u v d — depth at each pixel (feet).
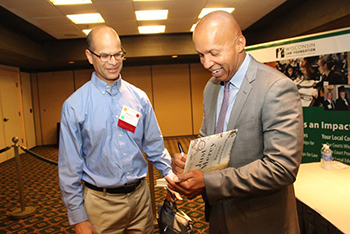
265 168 2.92
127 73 28.25
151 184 8.98
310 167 6.63
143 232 4.88
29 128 26.25
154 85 28.53
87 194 4.42
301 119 3.03
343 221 3.98
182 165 3.90
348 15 12.34
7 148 10.03
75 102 4.26
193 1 14.02
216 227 3.84
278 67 9.15
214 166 3.33
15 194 12.76
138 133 4.69
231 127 3.37
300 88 8.76
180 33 22.13
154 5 14.29
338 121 8.11
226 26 3.03
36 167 18.28
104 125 4.33
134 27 18.62
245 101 3.27
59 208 10.87
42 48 20.92
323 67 8.32
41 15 14.78
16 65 23.29
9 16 14.78
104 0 13.17
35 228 9.12
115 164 4.36
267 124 3.05
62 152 4.25
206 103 4.19
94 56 4.20
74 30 18.22
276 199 3.38
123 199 4.49
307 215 4.69
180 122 29.01
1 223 9.60
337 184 5.44
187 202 10.74
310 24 14.94
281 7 16.22
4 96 21.68
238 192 2.97
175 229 4.60
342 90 8.03
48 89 27.61
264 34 21.29
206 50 3.07
